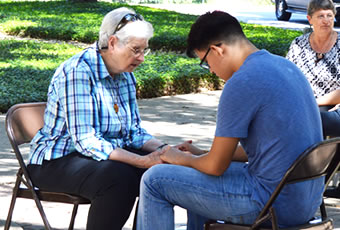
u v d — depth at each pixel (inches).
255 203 110.3
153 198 116.4
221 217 114.5
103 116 131.7
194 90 346.6
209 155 111.7
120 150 128.7
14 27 545.0
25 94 293.7
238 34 112.7
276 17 820.6
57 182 129.3
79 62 130.0
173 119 282.8
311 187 112.6
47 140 133.0
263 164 109.7
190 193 114.0
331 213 175.8
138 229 119.5
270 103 107.0
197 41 113.3
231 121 107.8
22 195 132.8
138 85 323.6
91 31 515.8
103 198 125.1
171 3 1222.9
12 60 384.2
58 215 167.8
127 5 773.3
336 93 176.6
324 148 109.6
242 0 1249.4
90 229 126.1
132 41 127.8
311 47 182.1
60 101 129.6
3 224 159.2
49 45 456.8
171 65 368.5
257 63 109.5
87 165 127.9
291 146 107.7
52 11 676.1
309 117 110.8
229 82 108.7
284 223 111.3
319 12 176.7
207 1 1245.7
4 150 224.4
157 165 117.3
